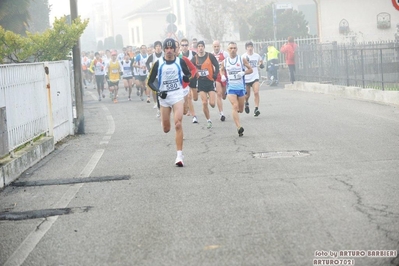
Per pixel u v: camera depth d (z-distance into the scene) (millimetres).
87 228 7086
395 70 18719
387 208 7039
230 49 13859
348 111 16969
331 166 9609
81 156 12195
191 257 5797
